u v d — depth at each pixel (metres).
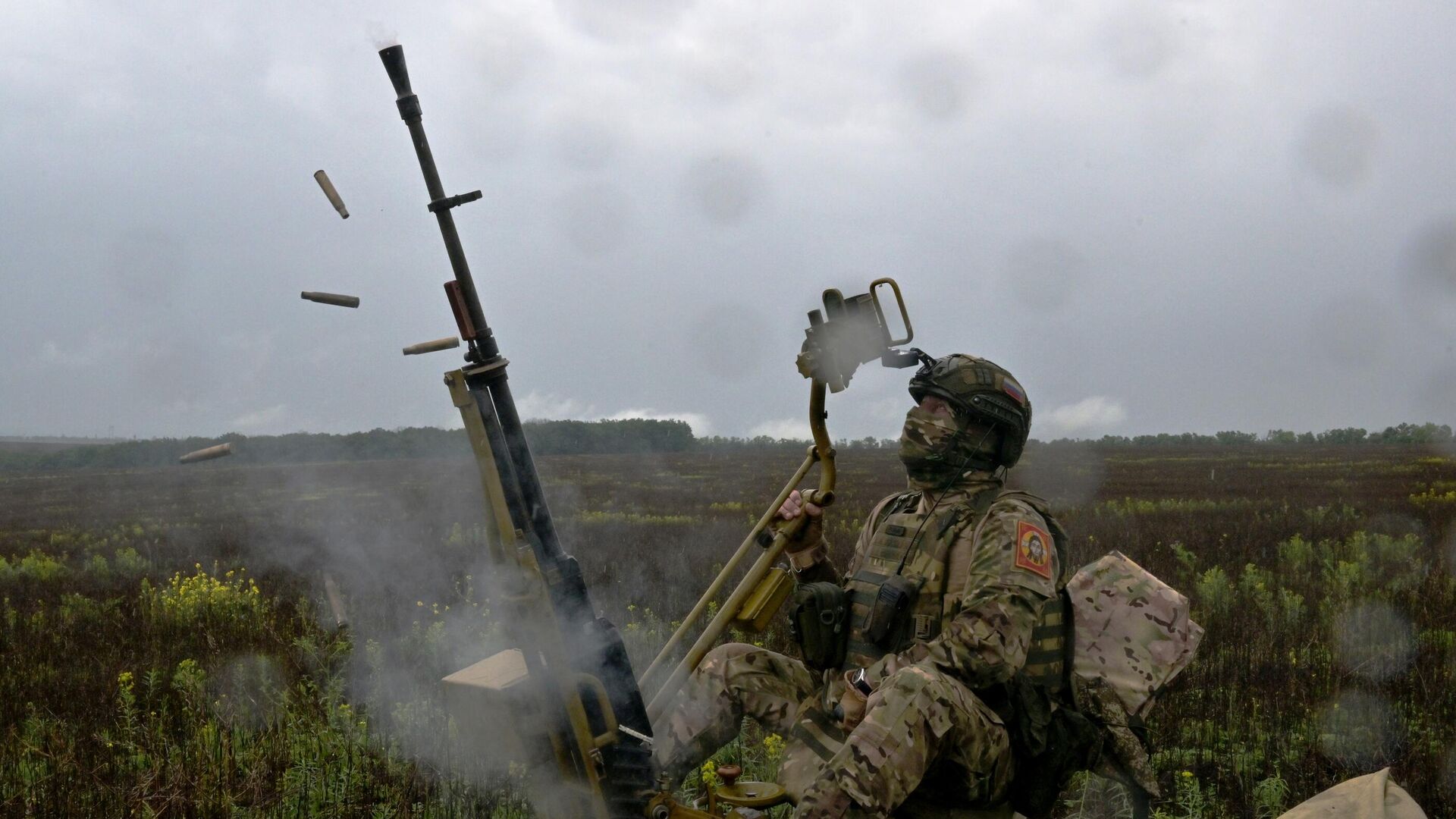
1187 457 53.31
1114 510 21.53
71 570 15.84
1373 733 5.55
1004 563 3.03
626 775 2.87
